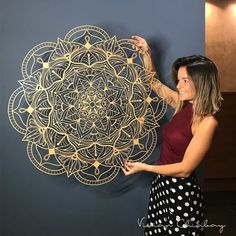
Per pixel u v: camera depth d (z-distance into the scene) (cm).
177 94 196
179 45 204
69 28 192
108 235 206
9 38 189
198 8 205
